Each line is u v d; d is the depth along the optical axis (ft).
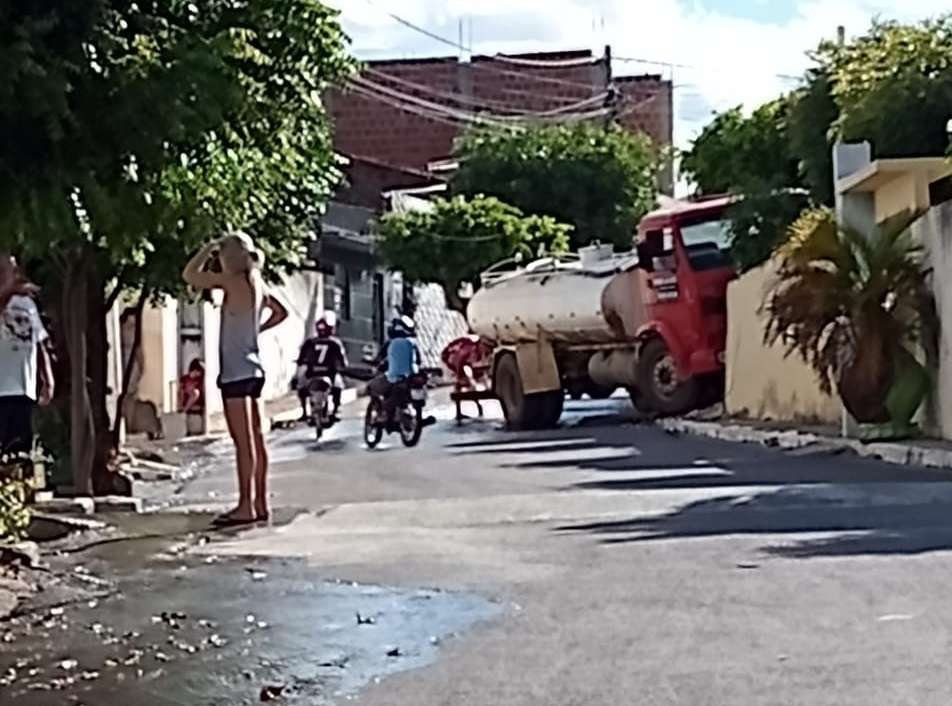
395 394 89.81
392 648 29.07
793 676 25.52
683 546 39.83
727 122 122.83
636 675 26.04
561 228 187.32
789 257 74.90
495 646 28.78
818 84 103.65
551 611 31.86
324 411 101.91
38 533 46.03
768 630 29.09
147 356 107.04
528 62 239.50
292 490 60.75
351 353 190.19
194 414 105.50
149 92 33.81
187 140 35.04
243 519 48.32
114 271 60.75
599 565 37.37
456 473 67.51
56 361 61.72
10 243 37.96
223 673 27.43
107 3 33.12
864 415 73.87
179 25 36.45
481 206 184.14
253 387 48.21
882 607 30.71
